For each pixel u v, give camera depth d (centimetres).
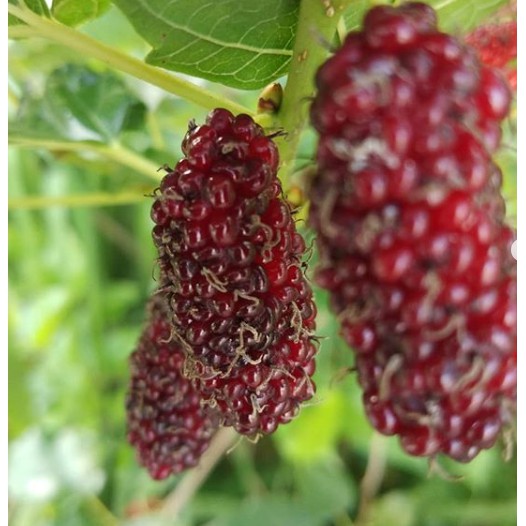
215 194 6
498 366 5
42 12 8
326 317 15
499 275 5
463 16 8
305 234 8
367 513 17
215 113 7
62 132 11
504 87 5
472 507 17
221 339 7
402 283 5
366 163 5
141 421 9
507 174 11
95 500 17
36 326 18
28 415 18
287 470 18
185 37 7
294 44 7
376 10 5
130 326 19
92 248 19
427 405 6
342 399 17
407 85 5
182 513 17
